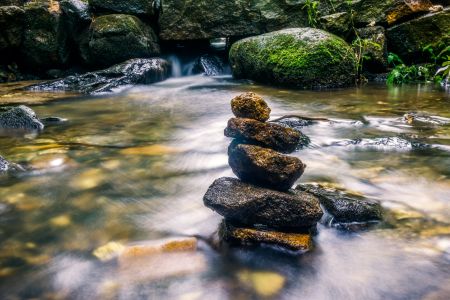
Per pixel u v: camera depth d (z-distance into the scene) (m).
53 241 2.24
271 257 2.08
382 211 2.50
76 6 9.42
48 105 6.36
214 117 5.44
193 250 2.15
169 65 9.52
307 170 3.21
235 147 2.35
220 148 3.92
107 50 9.04
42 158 3.59
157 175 3.22
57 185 3.00
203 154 3.74
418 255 2.08
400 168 3.23
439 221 2.39
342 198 2.45
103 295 1.81
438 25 8.20
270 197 2.18
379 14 8.73
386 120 4.81
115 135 4.45
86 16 9.46
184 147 3.96
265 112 2.51
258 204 2.17
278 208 2.17
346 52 7.60
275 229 2.19
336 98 6.46
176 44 10.32
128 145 4.04
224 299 1.79
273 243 2.13
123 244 2.19
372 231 2.29
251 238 2.15
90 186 2.99
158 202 2.72
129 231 2.34
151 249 2.13
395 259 2.05
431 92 6.86
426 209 2.54
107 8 9.46
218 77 9.32
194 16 9.34
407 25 8.41
